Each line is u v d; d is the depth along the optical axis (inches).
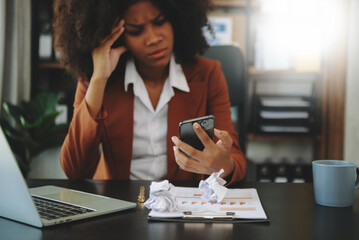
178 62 55.6
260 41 113.8
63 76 116.8
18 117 99.6
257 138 113.3
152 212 29.8
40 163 123.3
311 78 123.1
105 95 53.6
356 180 34.7
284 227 27.5
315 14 112.7
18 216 27.8
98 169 57.6
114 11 47.9
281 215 30.4
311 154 128.3
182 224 27.9
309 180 108.8
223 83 58.6
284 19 114.3
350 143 112.2
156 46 49.1
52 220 27.4
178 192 36.0
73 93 110.5
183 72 55.8
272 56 113.4
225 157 39.2
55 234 25.6
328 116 115.1
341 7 110.6
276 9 114.8
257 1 114.9
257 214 29.3
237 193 35.7
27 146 104.9
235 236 25.5
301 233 26.3
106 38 48.8
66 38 53.5
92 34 49.0
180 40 55.5
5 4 103.5
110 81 54.4
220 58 66.9
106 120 52.9
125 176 53.7
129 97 53.7
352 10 110.3
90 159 49.7
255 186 41.0
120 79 54.7
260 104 112.3
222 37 114.3
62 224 27.6
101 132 50.7
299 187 40.5
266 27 113.3
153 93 55.9
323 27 112.2
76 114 48.8
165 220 28.6
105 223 28.0
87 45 49.6
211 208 31.0
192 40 55.7
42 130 102.7
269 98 116.0
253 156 129.5
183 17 52.5
